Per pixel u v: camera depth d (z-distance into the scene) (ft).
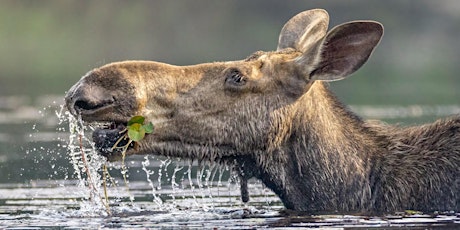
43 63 198.29
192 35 214.48
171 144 60.18
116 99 58.03
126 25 213.05
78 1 214.48
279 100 60.59
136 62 59.88
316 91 61.87
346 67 60.39
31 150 92.58
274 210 62.64
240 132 60.39
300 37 65.10
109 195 72.38
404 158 62.03
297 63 60.59
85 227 57.36
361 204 61.31
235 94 60.34
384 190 61.36
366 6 213.66
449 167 61.16
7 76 183.42
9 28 209.77
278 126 60.49
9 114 125.18
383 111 121.39
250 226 56.29
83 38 209.77
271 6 215.92
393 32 212.64
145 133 59.36
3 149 93.97
